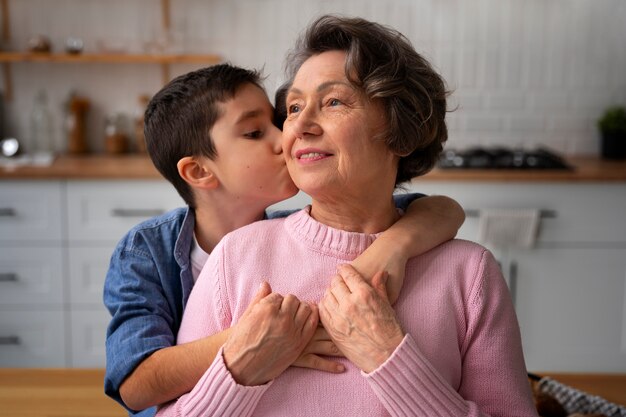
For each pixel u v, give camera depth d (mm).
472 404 1095
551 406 1396
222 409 1069
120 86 3848
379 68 1116
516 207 3234
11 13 3752
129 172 3232
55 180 3240
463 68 3822
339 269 1136
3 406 1410
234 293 1193
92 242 3285
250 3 3770
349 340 1077
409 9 3779
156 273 1356
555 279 3275
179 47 3688
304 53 1204
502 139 3875
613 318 3285
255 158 1333
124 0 3756
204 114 1332
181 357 1138
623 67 3816
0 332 3320
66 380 1535
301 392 1106
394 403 1062
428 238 1197
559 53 3811
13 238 3270
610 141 3723
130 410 1271
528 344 3312
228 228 1422
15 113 3848
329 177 1131
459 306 1165
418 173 1279
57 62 3820
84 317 3324
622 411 1373
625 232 3240
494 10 3783
